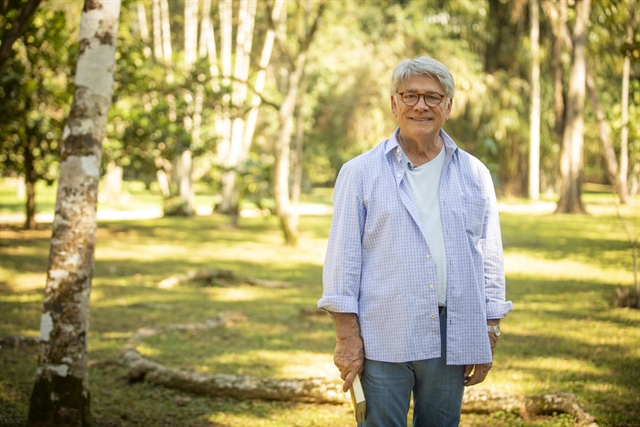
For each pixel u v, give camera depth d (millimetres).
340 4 27172
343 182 2680
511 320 7648
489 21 33156
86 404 4016
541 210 28375
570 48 25000
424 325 2553
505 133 32750
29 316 7648
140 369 5133
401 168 2623
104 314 7965
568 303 8664
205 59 13586
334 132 33344
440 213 2604
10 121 12258
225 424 4305
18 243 14938
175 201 24891
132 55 12656
